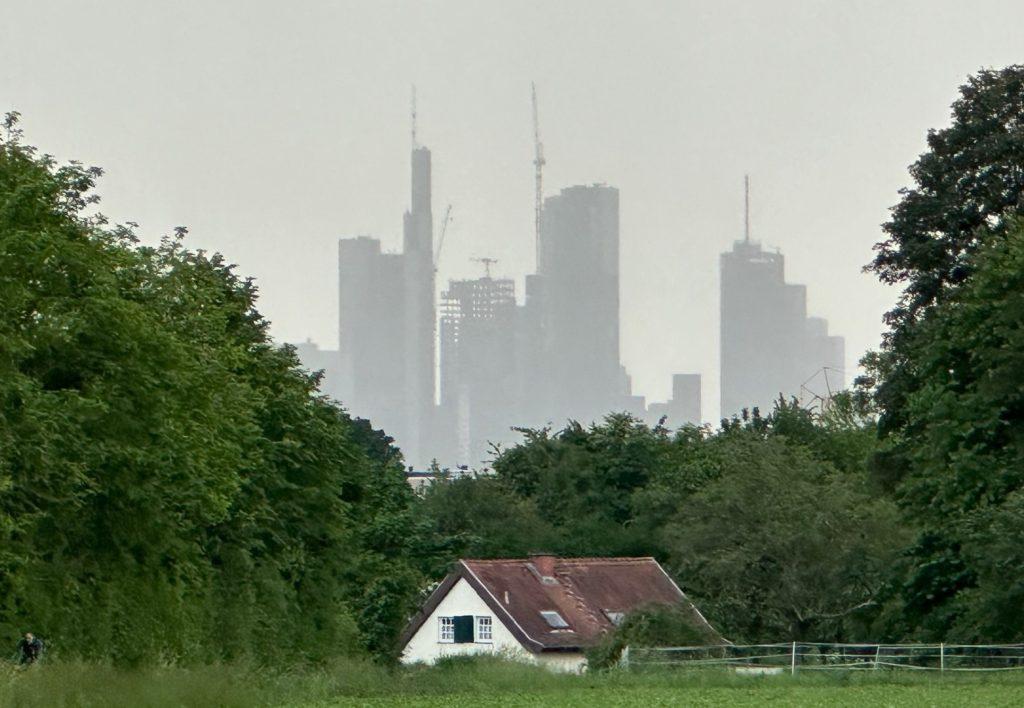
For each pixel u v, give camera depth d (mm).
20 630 148625
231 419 181250
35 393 134500
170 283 182250
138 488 150375
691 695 186625
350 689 187625
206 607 197000
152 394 149875
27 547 139625
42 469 133375
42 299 140750
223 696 144250
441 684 193750
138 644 157875
